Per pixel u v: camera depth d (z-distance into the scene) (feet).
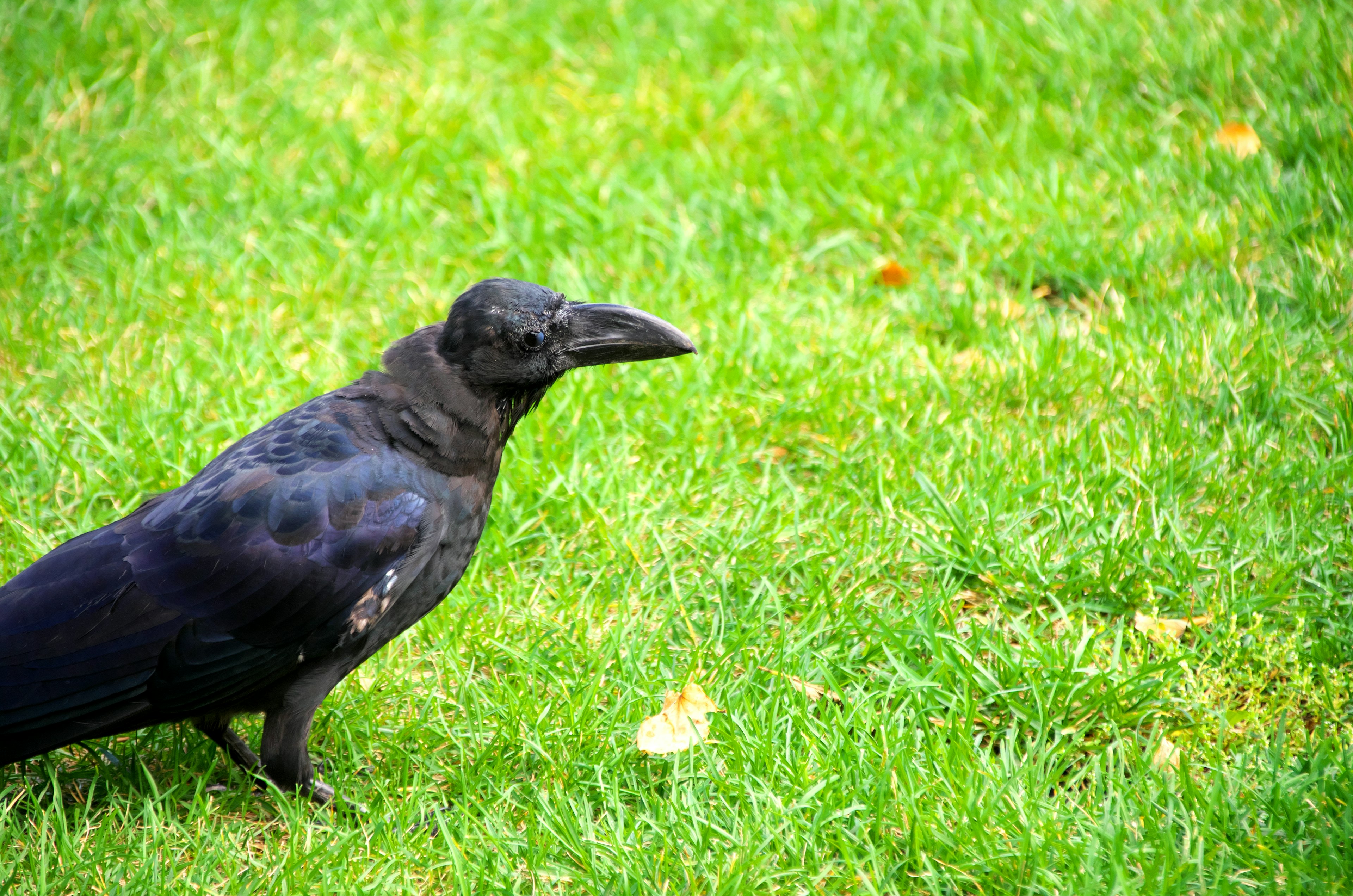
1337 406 30.55
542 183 40.88
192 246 38.47
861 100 44.27
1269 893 18.79
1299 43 43.70
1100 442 30.22
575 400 32.71
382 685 25.02
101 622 20.45
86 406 32.27
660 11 50.06
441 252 38.75
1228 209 38.58
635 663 24.98
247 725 25.26
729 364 33.96
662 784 22.82
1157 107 43.52
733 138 43.65
